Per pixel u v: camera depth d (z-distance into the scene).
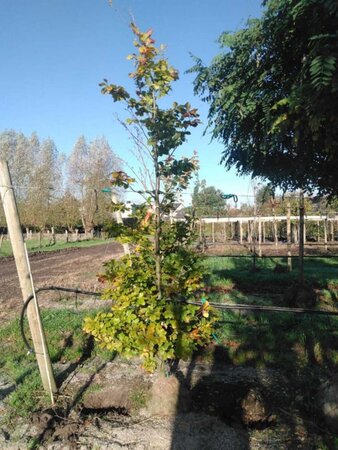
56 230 44.44
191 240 4.47
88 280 13.16
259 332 6.47
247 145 5.09
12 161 52.34
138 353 4.06
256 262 15.10
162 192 4.12
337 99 3.46
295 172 5.16
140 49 3.63
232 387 4.79
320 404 4.01
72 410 4.45
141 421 4.16
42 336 4.76
